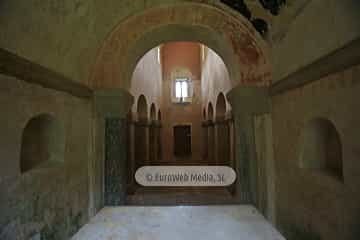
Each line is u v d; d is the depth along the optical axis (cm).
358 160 136
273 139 265
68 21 207
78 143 245
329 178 168
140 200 444
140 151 734
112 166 293
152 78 884
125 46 277
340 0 148
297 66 211
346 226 147
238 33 274
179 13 274
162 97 1123
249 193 288
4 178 139
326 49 166
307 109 193
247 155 284
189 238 222
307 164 206
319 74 172
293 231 219
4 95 139
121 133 292
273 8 233
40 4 167
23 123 157
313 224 186
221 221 258
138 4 266
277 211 253
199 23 277
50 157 214
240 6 257
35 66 167
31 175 166
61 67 212
